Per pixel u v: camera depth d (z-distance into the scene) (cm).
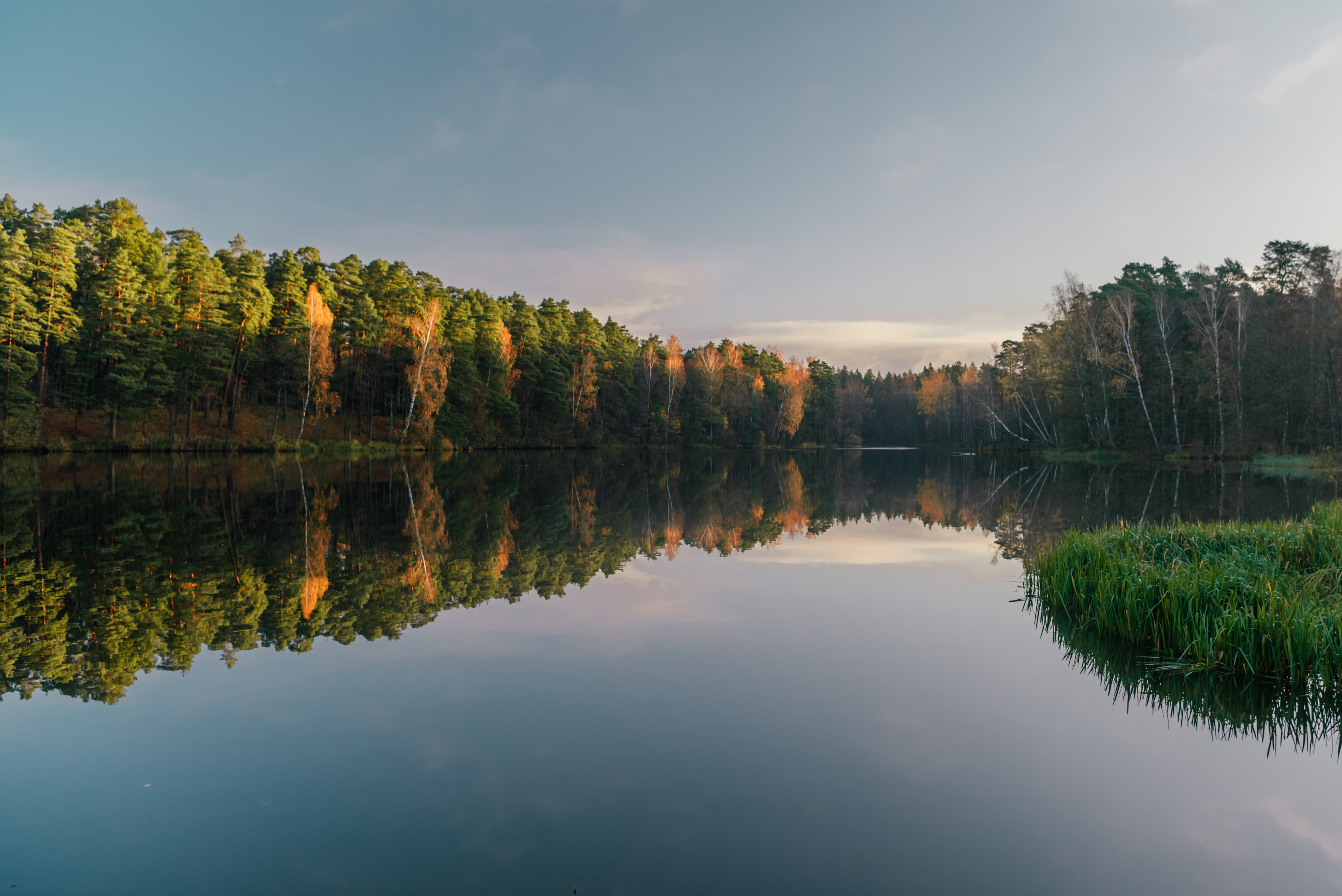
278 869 348
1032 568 1102
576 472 3659
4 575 1041
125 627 786
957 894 330
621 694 595
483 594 966
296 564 1146
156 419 4528
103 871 346
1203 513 1794
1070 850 372
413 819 395
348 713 551
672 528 1683
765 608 908
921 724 539
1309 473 3197
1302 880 347
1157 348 4500
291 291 4947
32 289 3800
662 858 356
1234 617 665
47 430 4081
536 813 403
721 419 7994
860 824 394
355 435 5359
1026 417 6588
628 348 7925
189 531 1451
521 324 6519
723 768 462
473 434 5972
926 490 2839
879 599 963
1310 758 492
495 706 566
